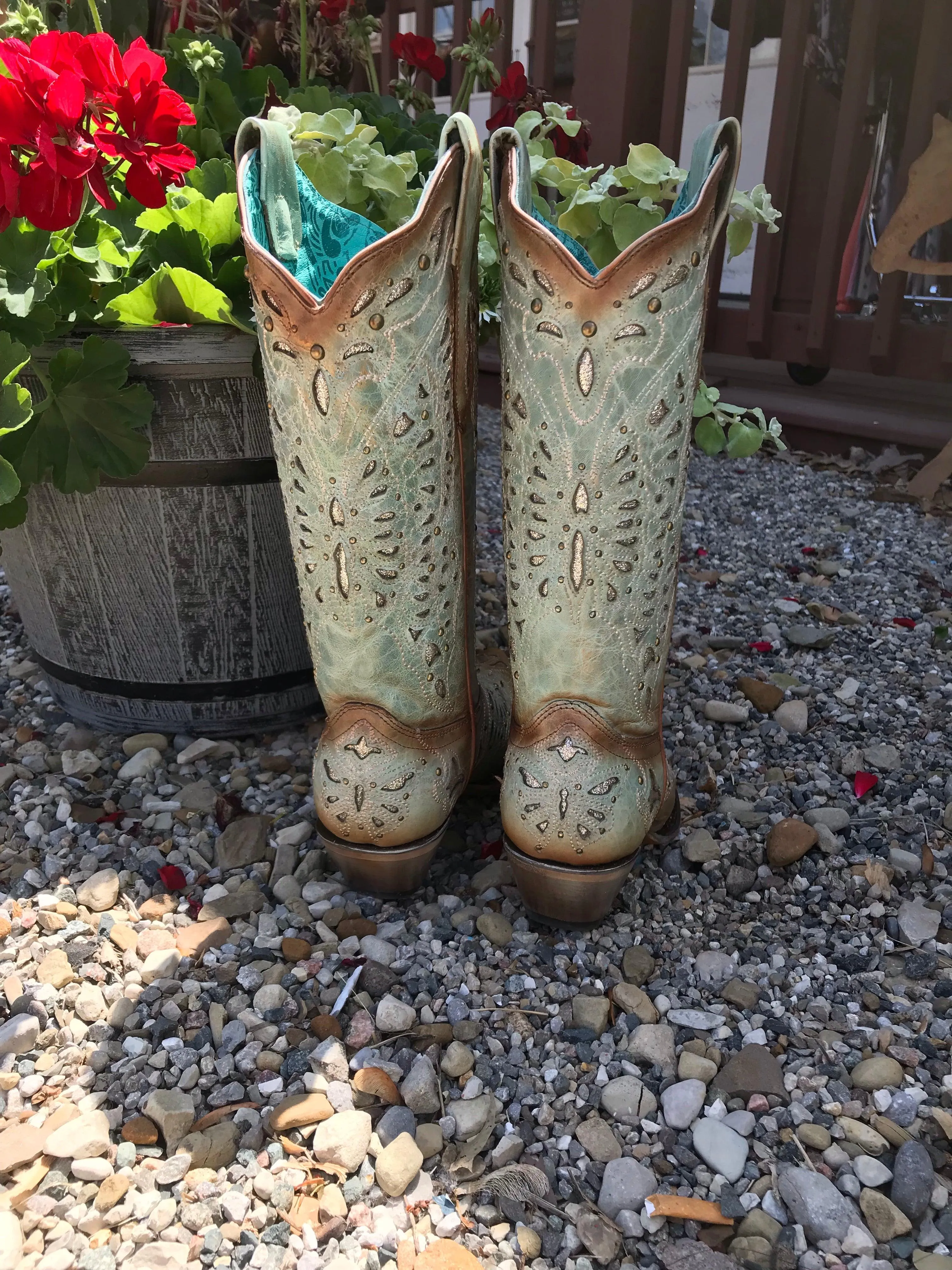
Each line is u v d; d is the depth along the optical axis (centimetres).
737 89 299
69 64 88
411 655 95
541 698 95
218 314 106
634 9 296
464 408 92
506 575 97
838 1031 94
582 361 82
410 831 99
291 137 101
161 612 126
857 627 188
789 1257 74
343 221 97
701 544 237
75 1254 72
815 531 244
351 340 82
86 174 88
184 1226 75
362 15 171
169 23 170
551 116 126
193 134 131
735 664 171
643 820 97
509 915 108
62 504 119
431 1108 85
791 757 142
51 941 102
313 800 127
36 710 150
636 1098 86
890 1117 85
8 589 201
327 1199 76
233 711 137
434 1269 71
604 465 84
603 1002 95
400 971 100
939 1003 98
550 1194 78
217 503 119
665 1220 77
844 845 123
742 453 119
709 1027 94
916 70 266
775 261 309
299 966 99
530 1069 89
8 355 94
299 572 97
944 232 281
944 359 280
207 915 107
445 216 81
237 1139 82
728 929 108
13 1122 83
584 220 106
